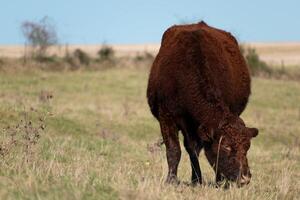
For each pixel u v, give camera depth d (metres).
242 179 33.84
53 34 167.88
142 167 46.50
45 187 29.14
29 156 36.22
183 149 66.88
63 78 129.12
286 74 166.00
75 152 50.06
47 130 61.47
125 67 157.62
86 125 70.88
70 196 28.20
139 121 81.31
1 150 37.06
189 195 33.72
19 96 87.50
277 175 49.78
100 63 156.75
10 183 29.41
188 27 43.25
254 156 64.88
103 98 108.75
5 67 129.88
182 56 37.66
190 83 36.88
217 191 34.84
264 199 35.53
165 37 43.16
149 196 29.92
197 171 39.97
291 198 37.81
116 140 64.94
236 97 42.69
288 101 124.31
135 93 118.12
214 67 38.00
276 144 81.44
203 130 35.69
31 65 138.38
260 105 117.69
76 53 161.50
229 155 34.09
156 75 39.06
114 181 32.75
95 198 28.94
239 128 34.41
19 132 46.12
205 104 36.12
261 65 166.12
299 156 67.56
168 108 38.22
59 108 80.12
